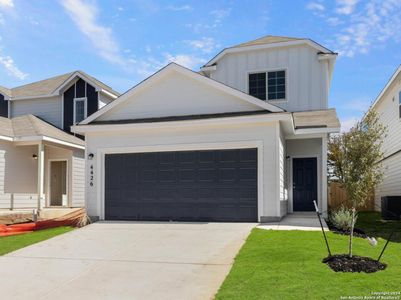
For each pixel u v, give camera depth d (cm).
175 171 1253
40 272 736
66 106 2030
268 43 1670
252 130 1190
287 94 1650
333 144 1552
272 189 1163
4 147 1573
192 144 1240
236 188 1193
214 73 1752
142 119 1328
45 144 1639
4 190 1560
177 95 1327
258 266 677
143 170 1284
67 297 598
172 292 598
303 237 905
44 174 1827
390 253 784
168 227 1120
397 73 1753
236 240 918
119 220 1288
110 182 1309
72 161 1814
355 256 714
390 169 2022
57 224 1238
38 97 2050
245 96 1242
